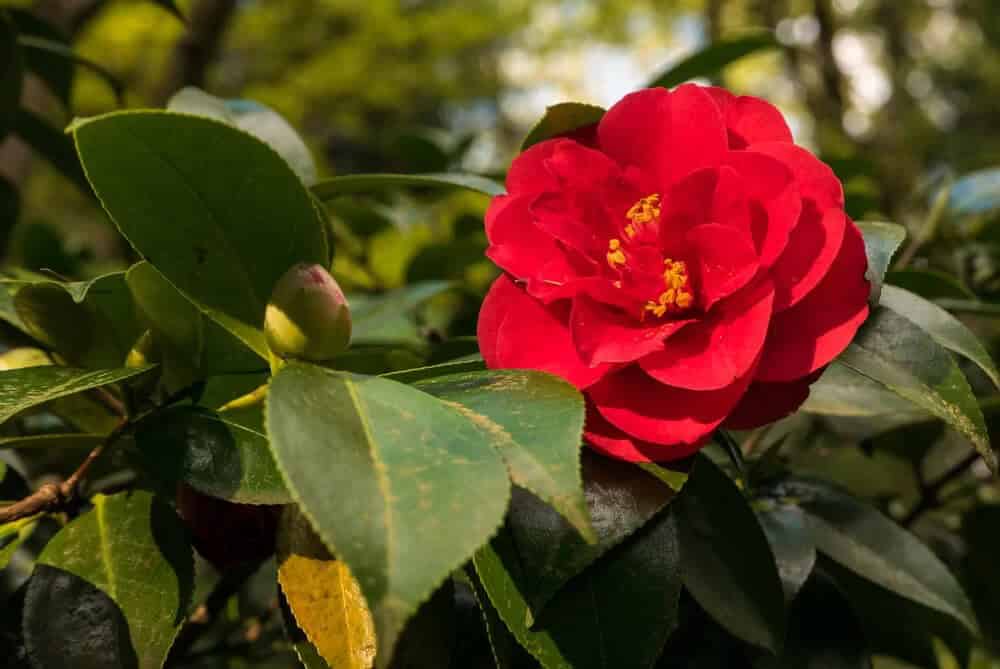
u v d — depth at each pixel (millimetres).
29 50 747
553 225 471
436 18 3203
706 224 454
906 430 644
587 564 451
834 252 451
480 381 455
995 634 659
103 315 510
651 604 461
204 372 517
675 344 457
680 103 476
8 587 534
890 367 477
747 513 511
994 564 657
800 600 540
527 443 427
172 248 473
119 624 467
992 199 750
